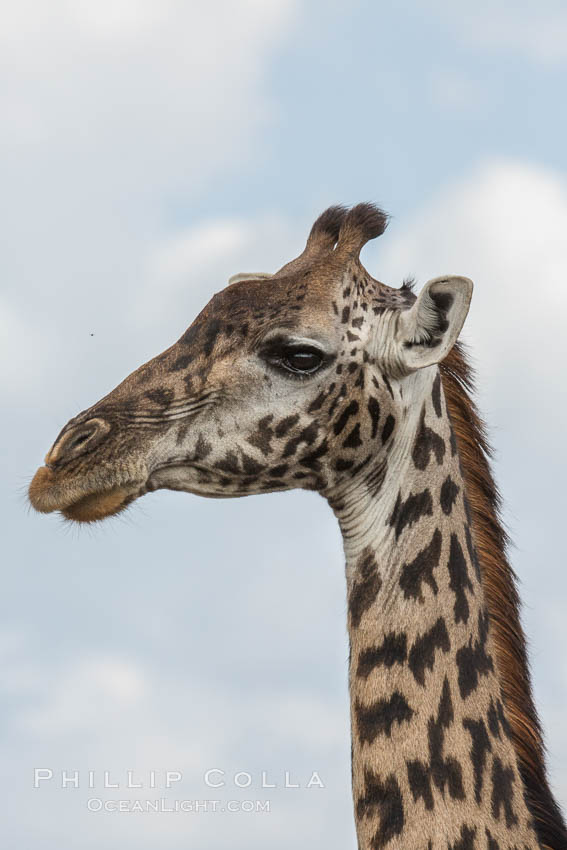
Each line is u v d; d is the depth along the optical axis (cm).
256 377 1477
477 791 1317
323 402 1473
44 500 1448
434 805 1305
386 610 1418
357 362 1477
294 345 1468
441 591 1411
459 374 1594
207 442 1484
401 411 1477
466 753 1332
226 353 1484
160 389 1495
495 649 1473
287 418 1473
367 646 1415
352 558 1480
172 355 1522
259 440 1477
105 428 1471
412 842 1295
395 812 1320
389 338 1475
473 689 1374
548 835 1418
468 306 1405
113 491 1472
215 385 1480
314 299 1491
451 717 1348
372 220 1573
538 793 1452
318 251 1574
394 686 1374
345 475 1492
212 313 1514
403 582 1423
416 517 1446
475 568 1459
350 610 1460
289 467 1491
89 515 1478
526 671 1514
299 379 1475
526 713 1484
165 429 1485
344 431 1477
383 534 1457
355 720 1395
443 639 1387
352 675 1427
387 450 1477
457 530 1451
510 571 1549
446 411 1516
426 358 1434
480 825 1300
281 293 1501
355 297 1509
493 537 1548
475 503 1554
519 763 1448
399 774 1331
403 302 1541
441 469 1466
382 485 1474
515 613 1531
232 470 1489
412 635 1392
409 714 1352
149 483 1494
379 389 1475
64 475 1452
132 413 1485
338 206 1630
